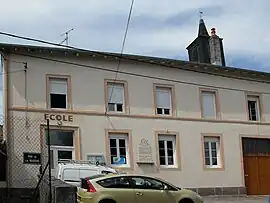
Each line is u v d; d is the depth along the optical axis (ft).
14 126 75.92
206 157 91.61
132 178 53.98
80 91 82.17
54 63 81.00
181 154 88.48
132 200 52.80
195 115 91.61
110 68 85.46
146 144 85.56
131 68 87.30
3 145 75.05
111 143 83.30
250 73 98.73
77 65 82.79
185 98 91.40
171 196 54.29
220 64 104.68
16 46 77.41
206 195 89.20
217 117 94.07
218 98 94.84
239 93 97.66
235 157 94.27
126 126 84.64
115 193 52.34
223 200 81.35
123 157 83.66
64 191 44.37
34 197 51.21
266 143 99.14
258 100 99.96
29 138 76.59
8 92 76.64
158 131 87.20
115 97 85.25
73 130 80.38
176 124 89.25
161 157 87.04
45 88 79.46
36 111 77.97
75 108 81.15
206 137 92.27
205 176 90.02
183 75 92.07
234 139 94.94
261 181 96.22
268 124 99.60
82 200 51.93
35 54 79.61
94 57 84.02
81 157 79.92
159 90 89.51
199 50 106.93
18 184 73.82
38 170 74.74
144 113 86.74
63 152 78.95
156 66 89.61
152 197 53.57
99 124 82.48
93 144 81.30
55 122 79.05
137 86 87.20
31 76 78.74
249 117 98.58
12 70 77.51
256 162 96.78
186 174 88.12
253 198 87.15
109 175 53.72
